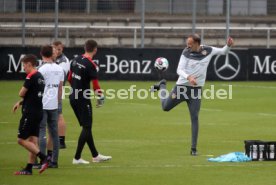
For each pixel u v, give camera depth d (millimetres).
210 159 44500
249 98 85312
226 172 40375
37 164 41625
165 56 102875
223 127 61562
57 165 42031
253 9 115938
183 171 40781
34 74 38688
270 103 80562
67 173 40094
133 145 51312
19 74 102312
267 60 104375
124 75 102875
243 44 114000
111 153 47656
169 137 55531
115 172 40500
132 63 102875
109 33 112812
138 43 113312
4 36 108562
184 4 116312
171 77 102875
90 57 42906
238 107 77125
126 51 102812
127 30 113500
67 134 56906
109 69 102812
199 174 39875
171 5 116125
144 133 57812
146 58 102875
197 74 46781
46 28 108688
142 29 103250
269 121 65812
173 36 113875
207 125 62875
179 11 116188
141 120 66375
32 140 39375
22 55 102062
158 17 115500
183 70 46781
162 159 45156
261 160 44094
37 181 37656
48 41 109562
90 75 42656
